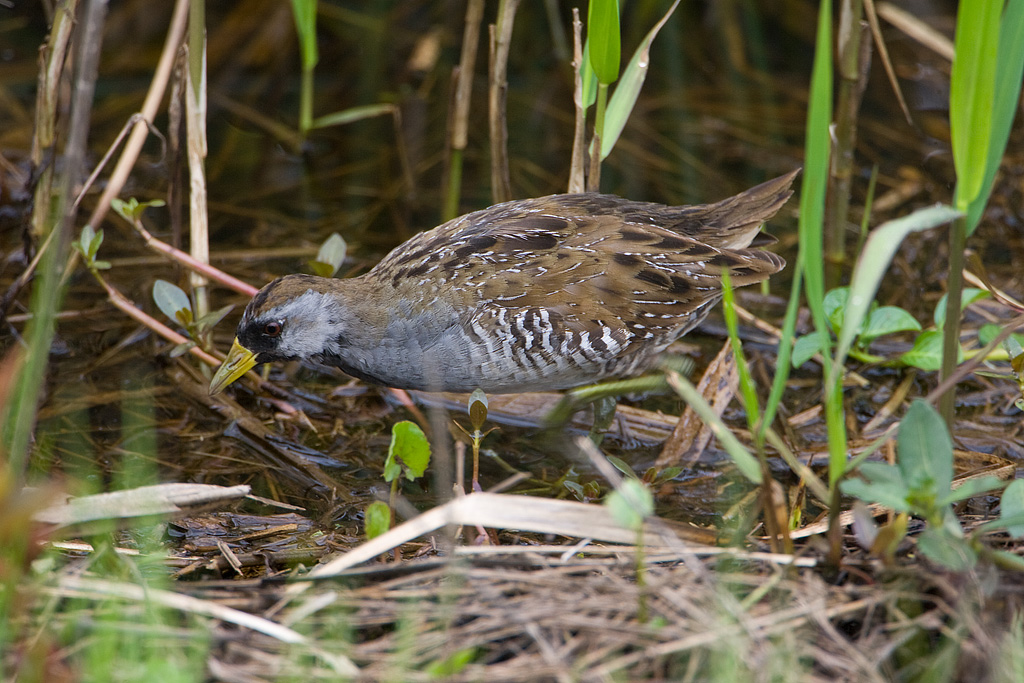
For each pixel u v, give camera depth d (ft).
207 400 28.30
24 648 16.96
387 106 37.04
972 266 29.14
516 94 41.27
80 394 27.99
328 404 28.71
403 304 25.16
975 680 16.78
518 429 27.84
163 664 15.94
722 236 26.84
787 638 16.80
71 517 19.76
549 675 16.47
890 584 18.25
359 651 17.33
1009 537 20.34
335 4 43.39
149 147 38.29
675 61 42.98
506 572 18.89
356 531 23.38
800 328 31.37
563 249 25.09
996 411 27.61
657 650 16.60
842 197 30.76
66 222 17.40
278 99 40.75
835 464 18.10
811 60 43.37
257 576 21.24
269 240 34.55
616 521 17.30
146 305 31.42
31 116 38.19
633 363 26.23
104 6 16.87
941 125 39.45
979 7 17.12
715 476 25.68
